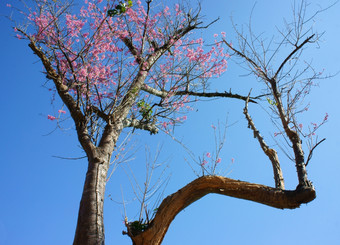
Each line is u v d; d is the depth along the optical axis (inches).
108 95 276.5
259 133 223.0
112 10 249.6
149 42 315.9
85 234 160.7
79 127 218.4
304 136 196.2
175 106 302.5
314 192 159.9
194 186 171.6
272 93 215.6
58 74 248.1
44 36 260.1
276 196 165.5
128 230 163.9
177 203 168.1
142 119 284.5
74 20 270.2
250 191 169.6
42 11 259.9
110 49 283.9
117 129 228.5
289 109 201.5
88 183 184.9
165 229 164.9
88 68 252.1
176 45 314.5
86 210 170.7
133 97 256.5
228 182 171.5
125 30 296.2
